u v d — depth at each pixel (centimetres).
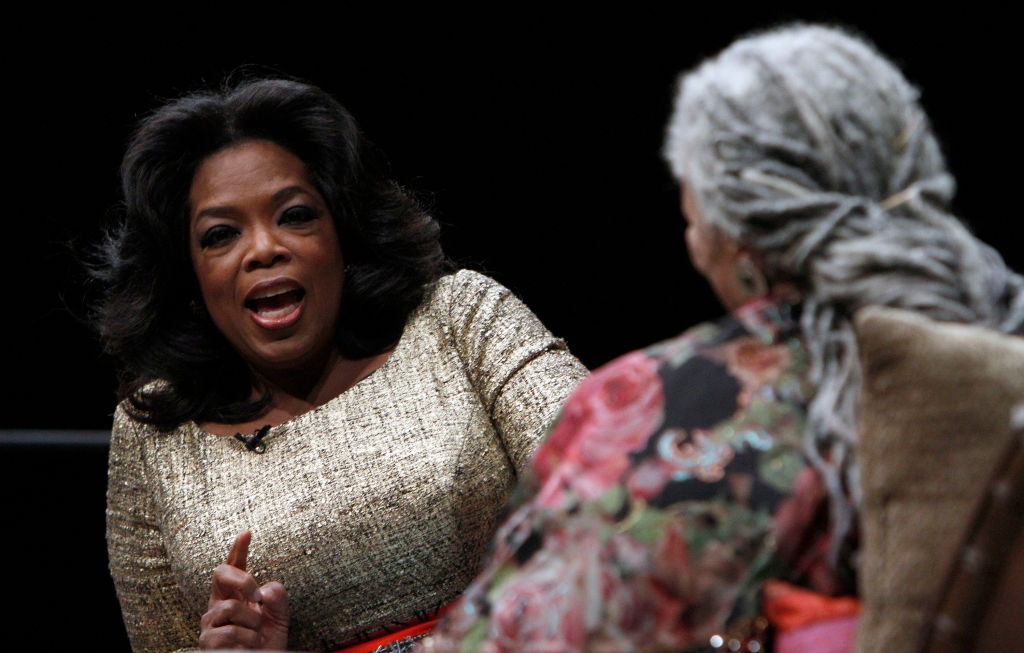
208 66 1352
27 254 1509
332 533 587
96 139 1412
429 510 586
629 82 1348
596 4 1327
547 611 297
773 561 297
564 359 611
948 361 284
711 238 332
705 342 323
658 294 1494
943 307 302
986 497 272
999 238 1243
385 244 630
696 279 1483
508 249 1462
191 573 604
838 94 315
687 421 308
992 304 313
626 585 294
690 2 1285
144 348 642
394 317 638
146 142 620
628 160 1398
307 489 596
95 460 1042
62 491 1031
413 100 1386
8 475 1030
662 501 299
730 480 298
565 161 1409
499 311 623
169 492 623
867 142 312
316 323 609
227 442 625
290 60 1356
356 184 624
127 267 644
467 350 618
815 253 308
